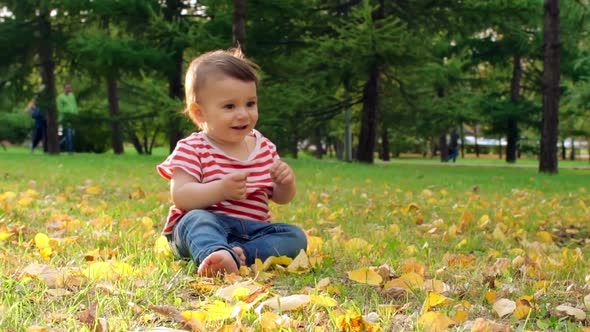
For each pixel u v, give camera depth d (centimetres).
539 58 2744
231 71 338
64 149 2928
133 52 1689
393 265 347
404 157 5384
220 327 206
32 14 1969
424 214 623
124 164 1291
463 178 1198
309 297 238
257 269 316
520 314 251
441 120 2434
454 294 283
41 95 1988
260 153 354
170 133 2019
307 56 1714
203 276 296
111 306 234
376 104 1838
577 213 676
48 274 270
